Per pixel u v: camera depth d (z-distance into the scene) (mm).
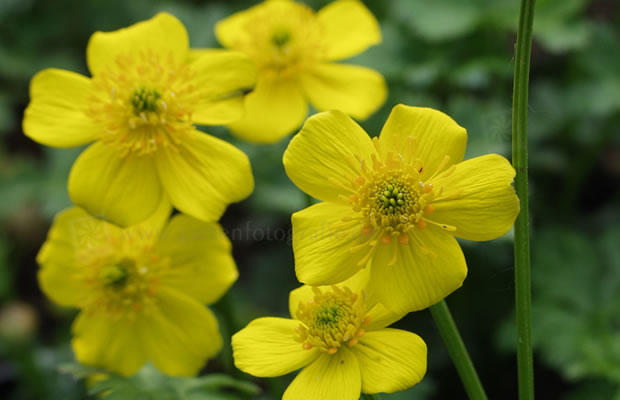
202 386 345
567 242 447
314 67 380
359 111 375
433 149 296
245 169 324
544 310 426
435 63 476
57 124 327
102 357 343
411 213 293
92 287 338
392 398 378
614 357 407
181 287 337
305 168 296
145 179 325
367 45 384
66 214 342
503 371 442
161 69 328
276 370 298
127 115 325
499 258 402
